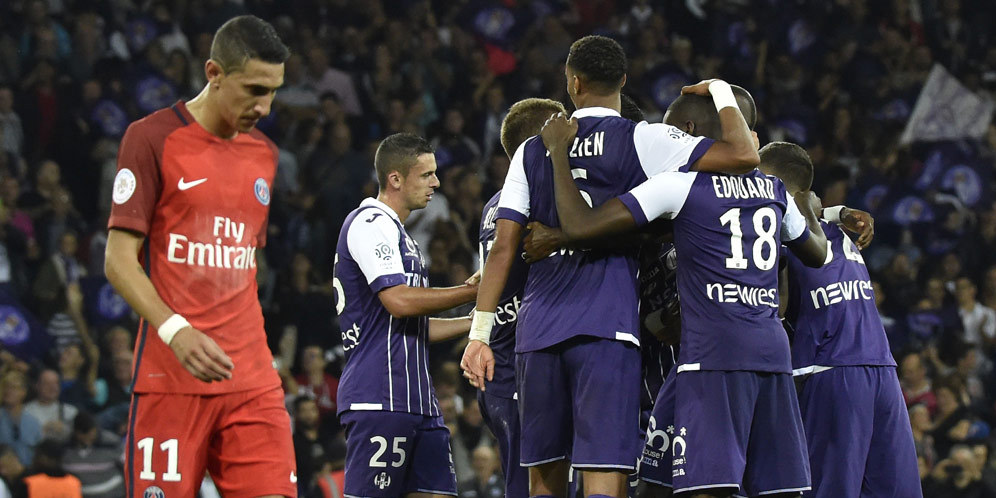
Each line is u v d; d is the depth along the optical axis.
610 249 15.77
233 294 14.55
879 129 54.88
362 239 18.69
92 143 44.81
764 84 57.25
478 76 53.75
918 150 53.44
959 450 36.03
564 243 15.45
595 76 16.05
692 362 15.38
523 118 18.38
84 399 35.25
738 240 15.43
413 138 19.70
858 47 59.00
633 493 19.23
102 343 36.75
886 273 45.69
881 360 18.95
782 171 17.73
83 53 47.66
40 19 47.38
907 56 58.91
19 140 44.25
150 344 14.27
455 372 34.75
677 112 16.20
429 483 19.19
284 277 41.56
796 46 59.22
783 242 16.83
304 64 50.56
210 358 13.38
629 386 15.59
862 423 18.67
